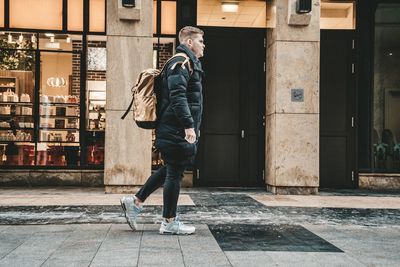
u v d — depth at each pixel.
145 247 4.34
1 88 10.71
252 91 10.44
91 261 3.81
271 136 9.41
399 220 6.13
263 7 10.45
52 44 10.71
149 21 8.81
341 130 10.54
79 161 10.72
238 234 5.05
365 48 10.68
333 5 10.62
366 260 3.98
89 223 5.62
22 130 10.73
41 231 5.12
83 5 10.67
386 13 10.80
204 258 3.95
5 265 3.69
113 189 8.85
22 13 10.65
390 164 10.72
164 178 5.09
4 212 6.46
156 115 4.87
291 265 3.78
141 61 8.80
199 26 10.45
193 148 4.82
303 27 9.12
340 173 10.52
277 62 9.12
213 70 10.41
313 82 9.14
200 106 4.91
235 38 10.45
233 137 10.39
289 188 9.16
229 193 9.20
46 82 10.74
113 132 8.77
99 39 10.75
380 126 10.76
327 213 6.66
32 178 10.52
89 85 10.76
